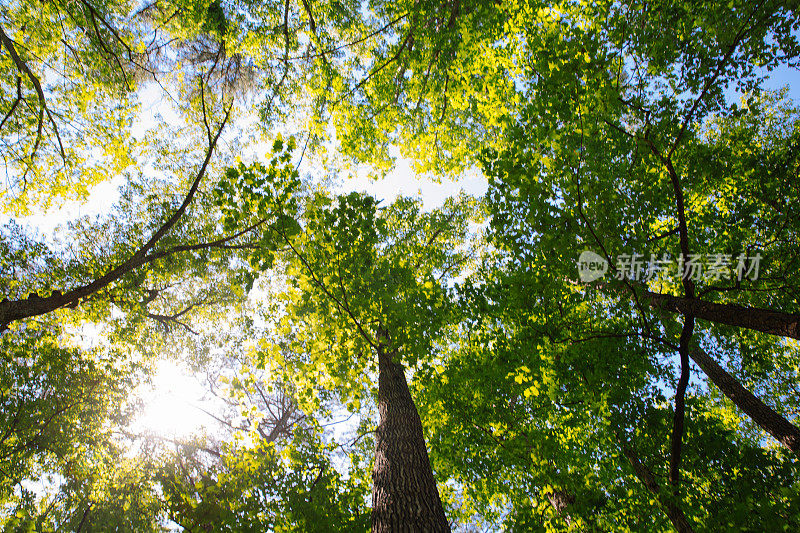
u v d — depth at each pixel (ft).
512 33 25.17
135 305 34.63
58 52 33.37
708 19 15.74
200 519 15.78
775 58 15.08
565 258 15.24
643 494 17.72
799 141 18.93
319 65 31.01
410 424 18.11
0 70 31.76
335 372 20.03
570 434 19.86
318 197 17.75
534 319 18.49
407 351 18.08
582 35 15.14
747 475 17.99
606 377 18.95
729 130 27.81
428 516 13.14
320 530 16.89
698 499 17.70
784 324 12.46
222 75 33.71
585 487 16.63
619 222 14.79
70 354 29.55
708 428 20.26
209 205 34.27
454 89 29.17
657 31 16.96
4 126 32.32
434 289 19.54
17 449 25.54
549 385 18.80
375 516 13.88
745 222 19.04
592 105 14.99
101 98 35.29
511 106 26.37
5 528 17.19
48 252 31.78
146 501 22.90
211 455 34.19
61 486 27.73
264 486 17.92
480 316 18.25
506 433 20.03
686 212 18.80
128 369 33.65
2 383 25.98
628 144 16.72
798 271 18.22
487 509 23.09
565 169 14.61
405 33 28.07
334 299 18.12
